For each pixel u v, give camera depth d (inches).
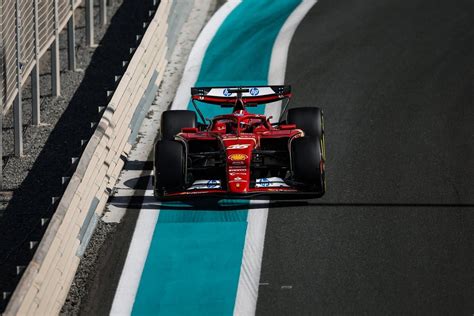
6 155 2518.5
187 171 2133.4
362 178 2268.7
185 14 3388.3
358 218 2084.2
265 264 1925.4
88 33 3250.5
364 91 2780.5
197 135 2127.2
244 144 2063.2
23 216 2176.4
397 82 2839.6
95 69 3083.2
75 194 1895.9
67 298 1833.2
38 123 2691.9
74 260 1887.3
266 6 3506.4
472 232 2011.6
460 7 3454.7
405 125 2551.7
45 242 1704.0
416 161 2345.0
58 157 2485.2
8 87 2394.2
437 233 2012.8
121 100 2356.1
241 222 2084.2
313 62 3014.3
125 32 3358.8
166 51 3021.7
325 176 2279.8
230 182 1983.3
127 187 2263.8
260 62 3038.9
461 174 2271.2
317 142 2053.4
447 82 2829.7
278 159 2145.7
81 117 2733.8
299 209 2129.7
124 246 2011.6
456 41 3144.7
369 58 3026.6
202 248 1994.3
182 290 1851.6
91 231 2037.4
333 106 2687.0
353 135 2500.0
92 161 2041.1
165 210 2149.4
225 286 1856.5
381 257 1932.8
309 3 3531.0
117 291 1855.3
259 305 1787.6
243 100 2260.1
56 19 2829.7
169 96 2807.6
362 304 1777.8
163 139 2237.9
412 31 3243.1
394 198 2169.0
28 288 1596.9
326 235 2020.2
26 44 2581.2
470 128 2518.5
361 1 3548.2
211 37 3245.6
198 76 2952.8
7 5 2397.9
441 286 1827.0
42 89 2960.1
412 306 1765.5
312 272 1888.5
